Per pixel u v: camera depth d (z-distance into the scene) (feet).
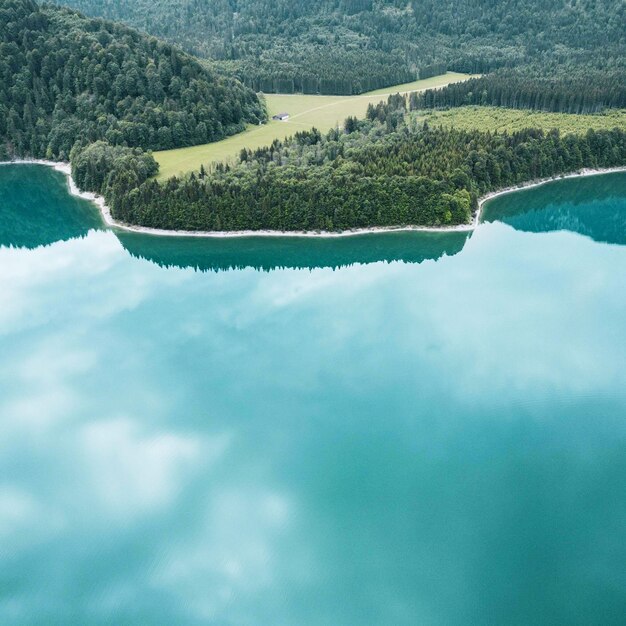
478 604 243.40
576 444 326.85
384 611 241.35
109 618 244.63
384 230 601.21
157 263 563.89
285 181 599.16
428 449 326.85
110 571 264.31
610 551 263.70
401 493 297.94
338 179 593.01
